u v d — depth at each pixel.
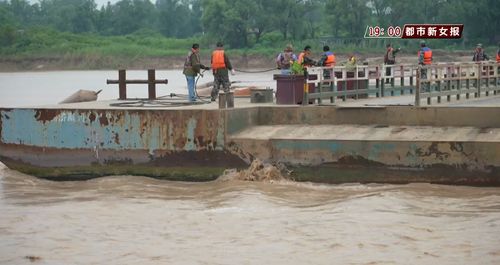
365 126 20.61
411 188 18.59
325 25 122.00
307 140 19.56
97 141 20.89
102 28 166.00
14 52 137.50
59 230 15.21
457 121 19.94
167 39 143.62
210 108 20.66
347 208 16.72
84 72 123.69
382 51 98.94
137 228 15.29
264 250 13.41
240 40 121.94
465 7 103.38
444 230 14.62
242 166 20.08
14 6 185.75
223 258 12.95
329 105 21.80
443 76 26.27
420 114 20.25
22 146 21.45
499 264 12.25
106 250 13.64
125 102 23.72
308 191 18.75
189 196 18.55
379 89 26.61
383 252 13.14
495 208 16.47
